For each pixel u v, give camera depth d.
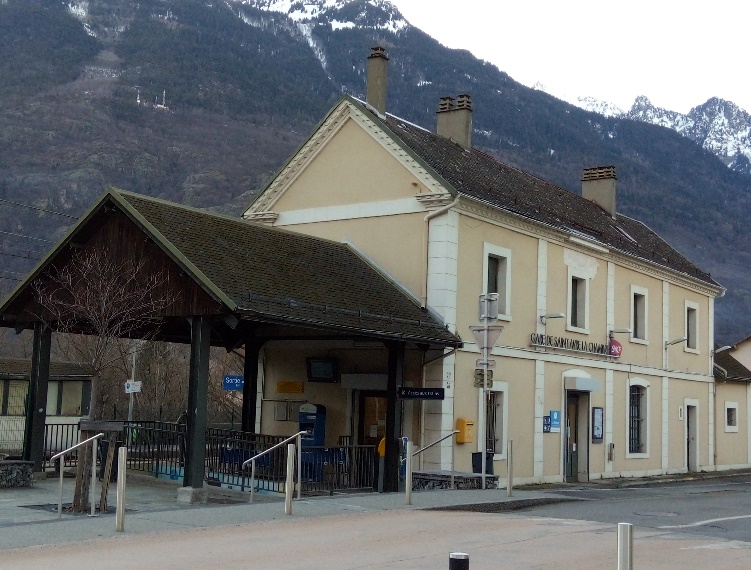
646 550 11.41
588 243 27.59
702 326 36.22
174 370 42.38
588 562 10.20
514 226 24.45
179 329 20.84
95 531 11.83
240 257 17.78
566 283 26.84
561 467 26.11
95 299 16.98
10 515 13.42
